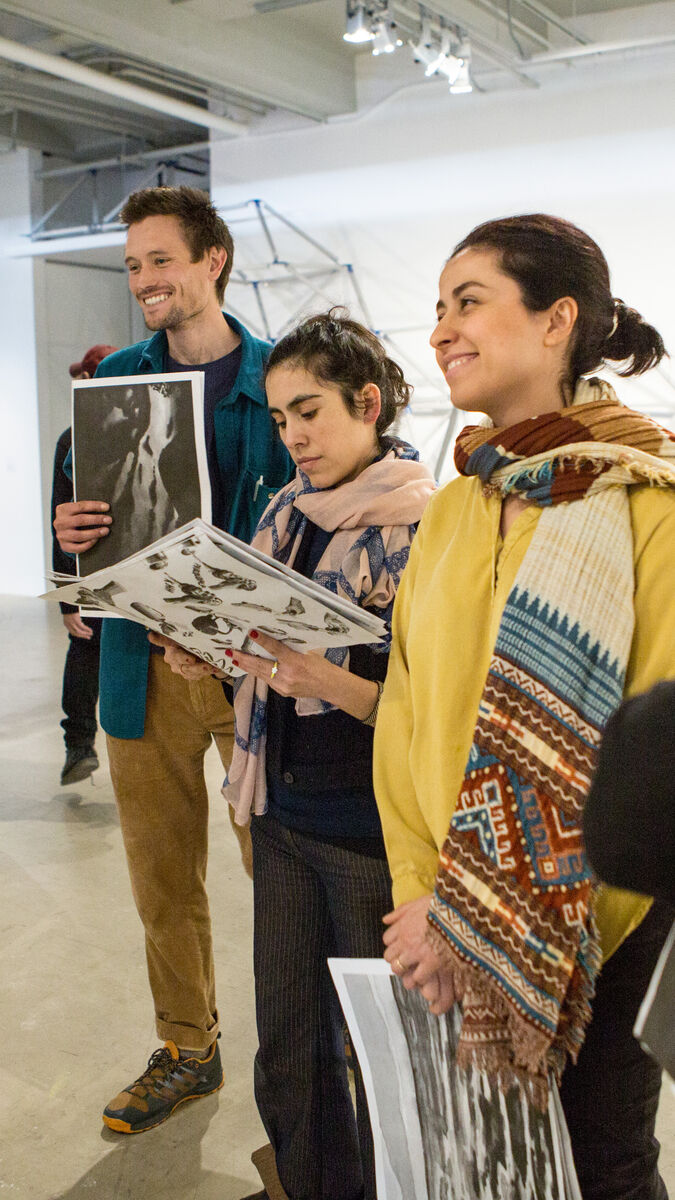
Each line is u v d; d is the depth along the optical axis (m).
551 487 1.00
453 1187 1.11
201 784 2.09
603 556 0.98
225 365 2.01
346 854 1.45
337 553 1.45
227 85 6.67
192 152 9.85
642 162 6.48
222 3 6.06
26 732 4.88
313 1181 1.61
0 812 3.82
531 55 6.45
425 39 5.67
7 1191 1.89
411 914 1.11
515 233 1.06
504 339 1.06
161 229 1.89
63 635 7.27
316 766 1.46
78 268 9.74
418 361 7.51
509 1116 1.01
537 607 0.97
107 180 10.10
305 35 7.09
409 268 7.47
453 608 1.09
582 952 0.96
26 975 2.63
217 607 1.26
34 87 8.28
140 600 1.31
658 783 0.59
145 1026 2.41
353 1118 1.64
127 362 2.11
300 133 7.72
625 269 6.62
